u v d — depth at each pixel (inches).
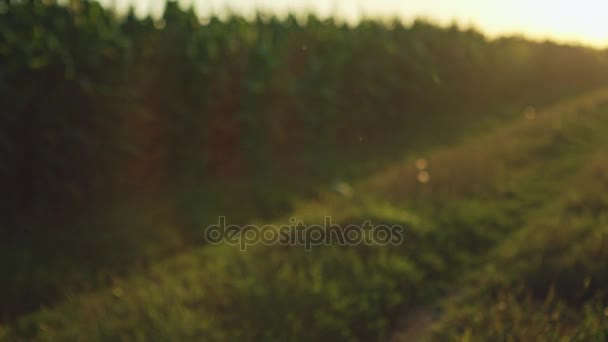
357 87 443.8
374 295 161.6
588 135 361.7
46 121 262.4
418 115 499.8
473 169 299.1
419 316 161.2
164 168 323.9
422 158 363.3
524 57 621.9
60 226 254.5
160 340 133.8
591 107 443.5
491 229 224.5
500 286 159.5
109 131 286.7
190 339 133.5
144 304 155.9
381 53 466.0
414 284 174.7
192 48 334.3
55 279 203.6
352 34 475.8
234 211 287.7
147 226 252.2
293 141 403.5
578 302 144.3
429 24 549.3
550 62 662.5
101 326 145.3
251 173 353.1
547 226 197.5
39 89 262.1
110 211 266.2
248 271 174.9
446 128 480.4
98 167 284.7
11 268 209.8
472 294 161.2
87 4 294.2
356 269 174.7
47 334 153.9
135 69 309.1
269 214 289.6
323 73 423.5
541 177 286.7
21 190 262.2
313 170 359.3
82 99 274.8
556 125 381.7
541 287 154.3
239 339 134.2
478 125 481.4
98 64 281.7
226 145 358.9
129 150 291.9
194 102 334.6
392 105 474.6
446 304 162.7
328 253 185.2
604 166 264.4
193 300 156.1
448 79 537.6
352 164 378.9
